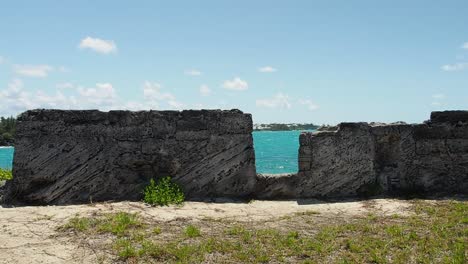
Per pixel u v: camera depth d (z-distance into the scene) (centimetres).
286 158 5234
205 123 980
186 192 963
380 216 799
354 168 1012
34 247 617
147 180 955
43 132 912
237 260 579
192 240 648
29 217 753
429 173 1031
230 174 982
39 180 902
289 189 998
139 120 955
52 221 728
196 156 973
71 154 920
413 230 697
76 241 638
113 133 942
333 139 1013
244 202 946
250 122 999
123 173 943
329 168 1008
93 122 935
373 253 597
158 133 960
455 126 1027
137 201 906
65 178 913
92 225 702
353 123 1020
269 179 997
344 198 990
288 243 638
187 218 774
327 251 610
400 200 933
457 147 1023
